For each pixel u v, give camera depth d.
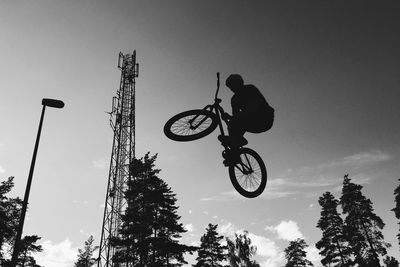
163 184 30.98
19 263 42.66
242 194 4.42
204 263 38.44
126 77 36.25
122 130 33.28
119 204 29.95
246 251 32.47
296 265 44.84
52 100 15.11
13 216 35.56
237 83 4.17
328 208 40.53
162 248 26.14
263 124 3.95
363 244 36.00
